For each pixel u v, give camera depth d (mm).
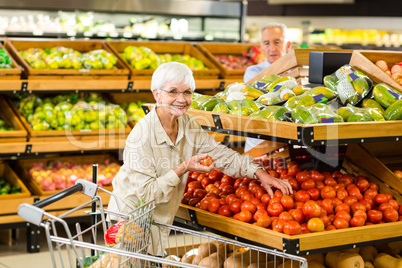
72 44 5328
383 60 3004
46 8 5676
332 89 2732
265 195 2467
